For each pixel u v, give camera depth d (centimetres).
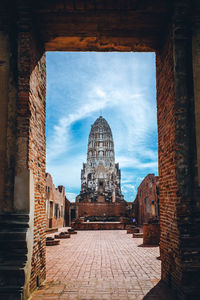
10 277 495
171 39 600
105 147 7512
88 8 585
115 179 7325
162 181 680
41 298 537
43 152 701
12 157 564
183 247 525
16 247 515
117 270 783
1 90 585
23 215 538
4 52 597
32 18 598
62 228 2848
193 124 570
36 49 648
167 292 574
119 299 538
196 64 588
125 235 1947
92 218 4128
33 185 580
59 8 585
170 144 604
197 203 552
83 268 814
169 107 614
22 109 568
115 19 618
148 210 2652
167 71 635
